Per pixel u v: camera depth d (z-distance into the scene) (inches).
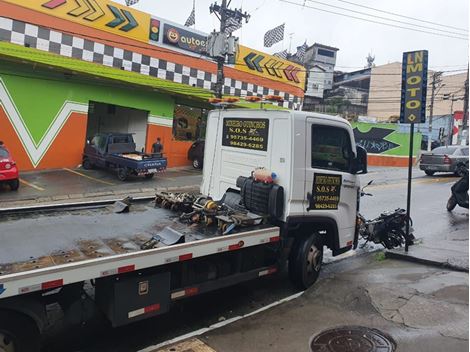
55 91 673.6
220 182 257.0
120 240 171.9
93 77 692.7
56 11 660.1
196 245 170.7
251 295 227.6
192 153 848.3
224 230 191.5
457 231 379.9
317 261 238.1
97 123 877.8
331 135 232.2
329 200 232.2
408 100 289.0
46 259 144.3
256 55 946.1
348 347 167.8
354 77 2003.0
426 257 276.2
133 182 625.6
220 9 727.7
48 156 679.7
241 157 240.7
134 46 754.8
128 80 730.8
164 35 794.2
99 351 167.6
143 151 768.9
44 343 172.2
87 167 706.2
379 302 210.2
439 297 211.8
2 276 123.5
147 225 199.3
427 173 817.5
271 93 991.6
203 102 885.2
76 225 192.5
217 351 167.2
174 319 197.2
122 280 153.2
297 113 215.2
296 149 213.9
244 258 202.8
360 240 352.5
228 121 251.4
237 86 920.9
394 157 1194.0
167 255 160.9
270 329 186.4
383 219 315.0
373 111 1914.4
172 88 794.2
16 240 165.2
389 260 287.3
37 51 628.7
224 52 690.2
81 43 691.4
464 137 1158.3
